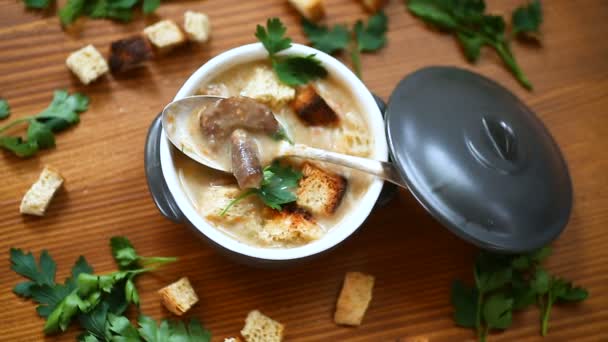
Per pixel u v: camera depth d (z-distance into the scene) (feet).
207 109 1.82
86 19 2.04
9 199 1.94
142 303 1.92
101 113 2.00
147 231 1.95
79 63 1.98
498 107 1.90
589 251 2.02
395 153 1.82
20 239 1.93
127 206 1.96
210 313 1.93
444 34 2.12
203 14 2.05
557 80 2.11
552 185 1.87
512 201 1.82
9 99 1.99
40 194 1.92
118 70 2.00
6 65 2.01
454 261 1.99
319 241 1.81
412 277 1.98
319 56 1.90
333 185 1.85
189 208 1.80
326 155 1.84
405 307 1.97
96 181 1.97
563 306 1.99
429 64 2.10
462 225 1.81
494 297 1.95
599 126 2.09
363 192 1.86
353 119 1.90
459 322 1.95
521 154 1.84
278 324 1.91
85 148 1.98
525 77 2.11
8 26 2.02
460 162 1.82
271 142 1.84
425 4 2.11
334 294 1.96
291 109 1.90
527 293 1.97
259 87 1.88
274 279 1.95
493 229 1.82
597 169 2.06
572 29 2.15
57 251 1.94
